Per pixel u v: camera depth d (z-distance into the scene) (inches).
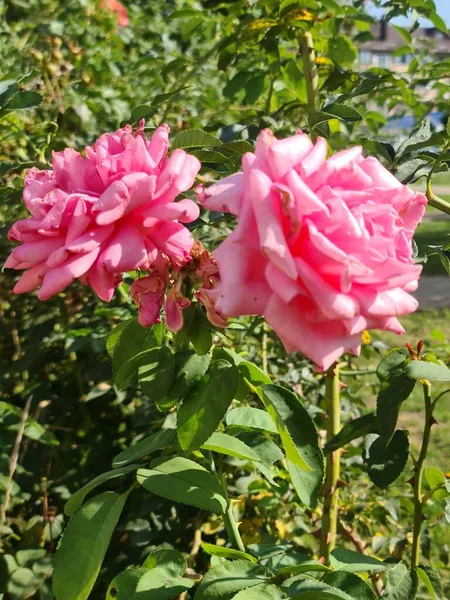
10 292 29.3
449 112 33.0
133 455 15.7
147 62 34.7
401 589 16.2
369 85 22.9
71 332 25.7
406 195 11.7
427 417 17.8
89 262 12.2
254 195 10.3
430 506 27.0
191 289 13.9
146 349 15.3
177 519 25.7
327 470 21.5
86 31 37.8
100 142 13.5
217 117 34.4
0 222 28.0
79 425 28.3
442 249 19.3
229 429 17.2
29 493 26.2
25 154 28.5
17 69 32.1
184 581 14.3
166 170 12.7
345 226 10.3
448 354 30.4
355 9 27.4
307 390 32.6
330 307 10.1
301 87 27.2
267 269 10.4
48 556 24.5
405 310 11.1
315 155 11.0
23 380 29.2
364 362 54.7
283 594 13.0
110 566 25.5
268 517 29.7
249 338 31.5
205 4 44.8
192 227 18.1
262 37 25.7
